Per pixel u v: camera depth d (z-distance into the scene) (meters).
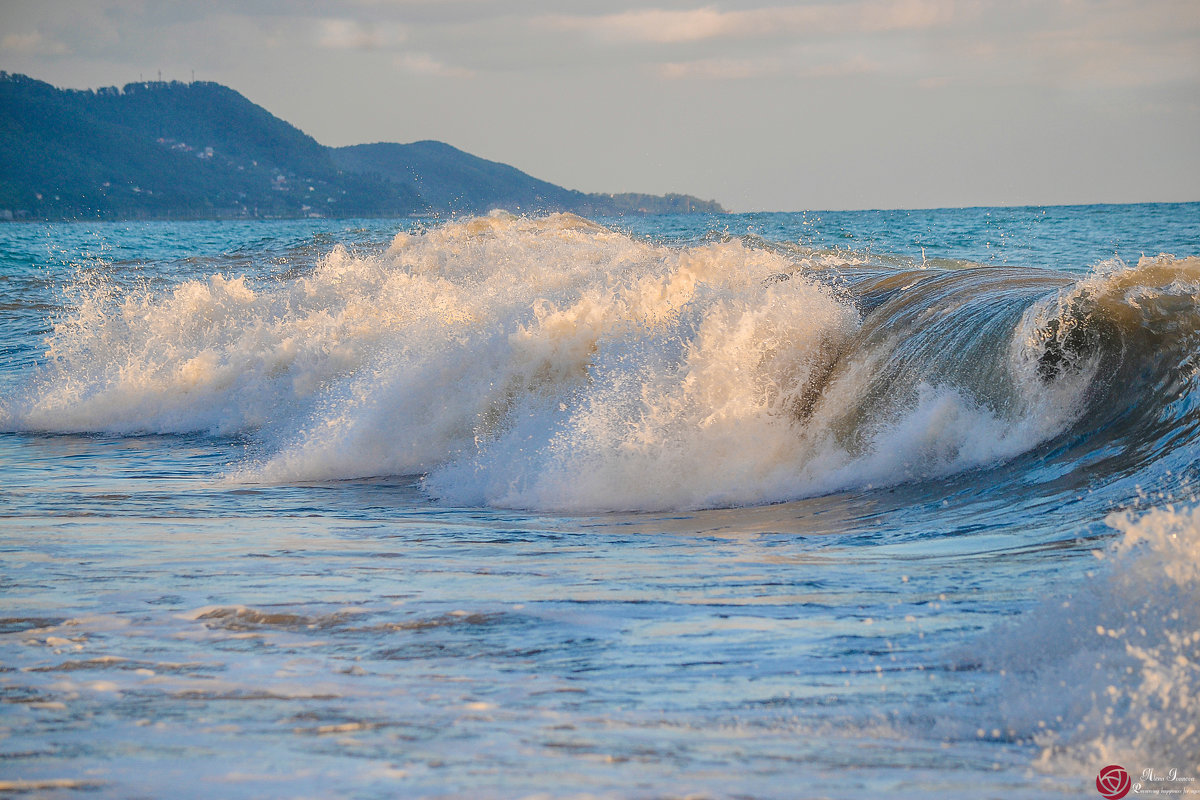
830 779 8.60
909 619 14.03
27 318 64.88
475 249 51.28
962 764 9.09
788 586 16.34
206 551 20.03
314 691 11.43
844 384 27.03
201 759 9.02
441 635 13.98
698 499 24.89
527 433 30.36
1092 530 17.95
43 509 25.33
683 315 31.56
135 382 41.59
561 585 16.83
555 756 9.16
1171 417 20.83
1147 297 23.16
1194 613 11.79
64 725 10.09
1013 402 23.53
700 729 10.16
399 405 32.59
